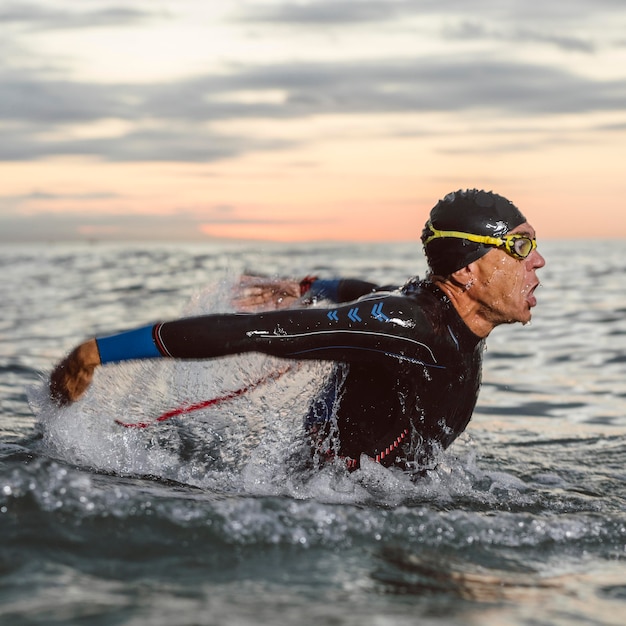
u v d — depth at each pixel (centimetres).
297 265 1847
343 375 263
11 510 194
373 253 2916
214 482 254
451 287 251
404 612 151
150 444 279
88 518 193
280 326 238
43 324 812
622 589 172
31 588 156
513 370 579
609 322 829
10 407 394
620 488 276
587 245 4697
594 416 429
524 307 248
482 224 245
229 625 141
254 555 179
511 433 385
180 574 167
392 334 240
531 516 217
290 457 262
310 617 146
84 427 278
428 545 193
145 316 880
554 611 157
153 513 198
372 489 250
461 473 278
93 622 140
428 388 249
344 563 178
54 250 3803
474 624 147
